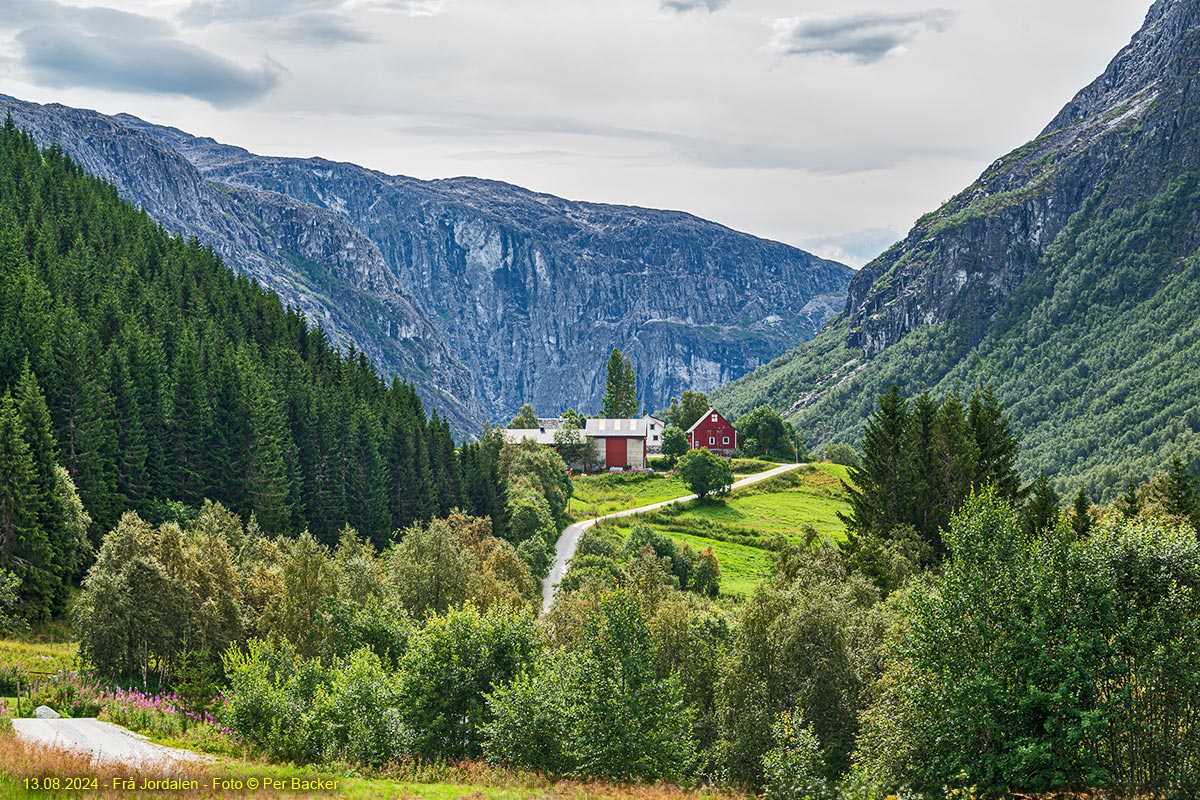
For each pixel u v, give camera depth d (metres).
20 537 80.19
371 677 51.28
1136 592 42.09
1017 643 41.03
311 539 71.06
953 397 100.50
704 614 71.69
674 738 50.09
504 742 49.03
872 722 45.09
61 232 183.12
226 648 67.56
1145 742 39.41
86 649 63.94
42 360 105.19
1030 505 87.19
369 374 191.62
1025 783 39.38
